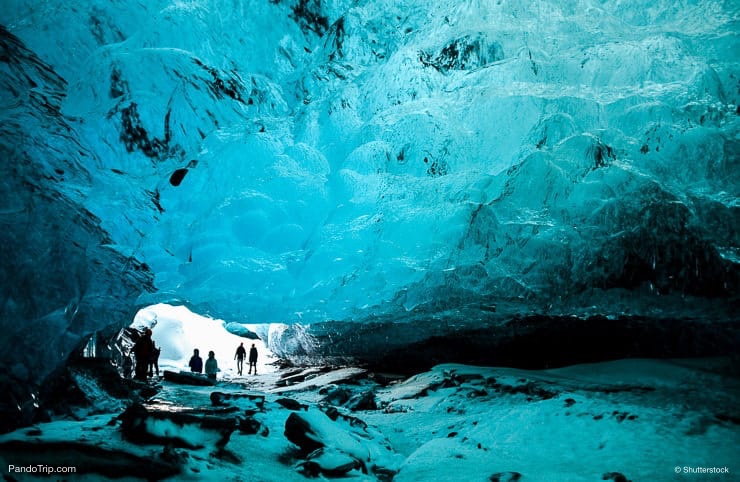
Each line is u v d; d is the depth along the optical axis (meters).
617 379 10.24
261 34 11.16
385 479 5.73
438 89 10.04
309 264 8.74
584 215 8.25
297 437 6.09
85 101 9.14
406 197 9.09
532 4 10.32
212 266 8.80
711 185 8.09
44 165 6.96
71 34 9.79
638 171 8.20
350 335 15.30
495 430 7.41
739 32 8.96
